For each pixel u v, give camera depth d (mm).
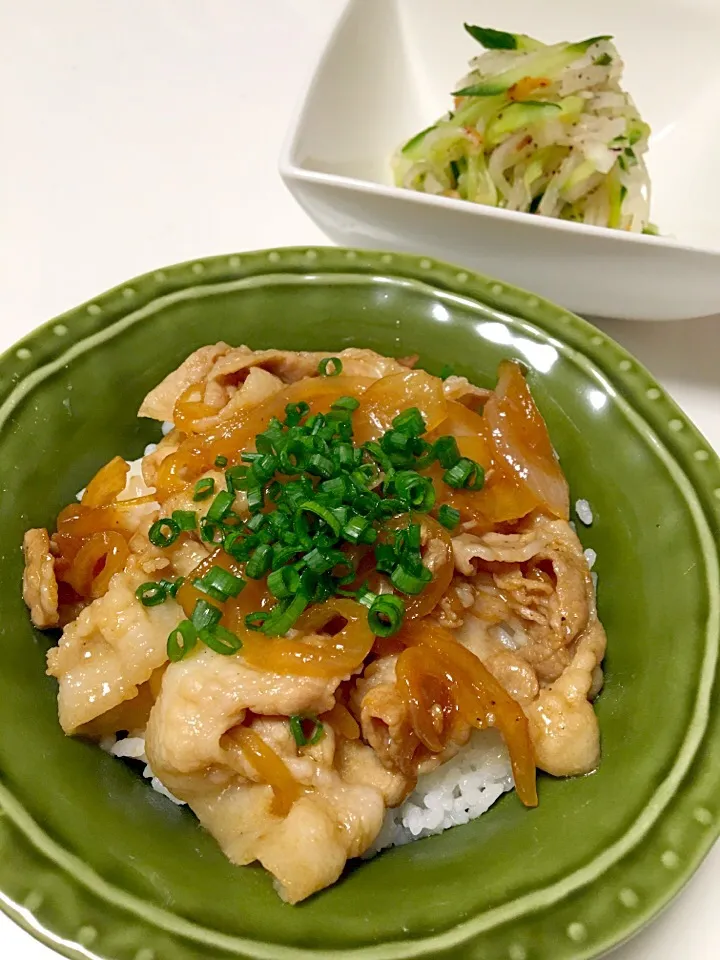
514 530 177
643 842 132
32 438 174
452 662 154
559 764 152
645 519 174
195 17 307
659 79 261
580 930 124
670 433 178
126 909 123
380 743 146
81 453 184
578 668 161
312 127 224
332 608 150
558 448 189
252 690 141
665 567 167
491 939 123
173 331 194
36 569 160
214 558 155
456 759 170
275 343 203
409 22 260
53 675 158
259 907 131
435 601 157
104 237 247
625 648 166
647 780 141
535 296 200
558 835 141
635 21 259
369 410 180
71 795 140
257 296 200
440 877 138
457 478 168
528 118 229
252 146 273
